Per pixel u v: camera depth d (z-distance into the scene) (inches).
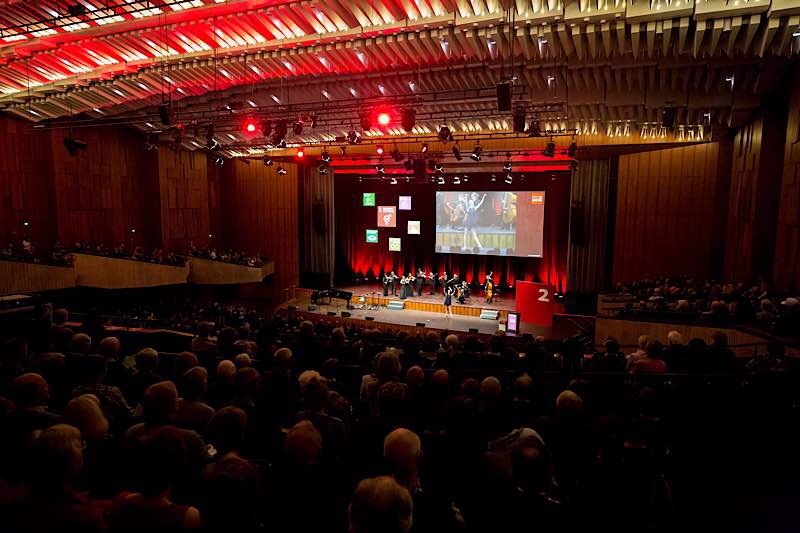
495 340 287.3
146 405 116.7
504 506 102.9
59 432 85.5
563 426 140.7
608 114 617.0
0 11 473.7
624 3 360.2
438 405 169.0
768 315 381.1
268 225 1056.2
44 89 642.2
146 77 598.9
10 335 259.9
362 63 528.7
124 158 885.8
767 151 524.7
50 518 82.4
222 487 77.7
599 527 120.6
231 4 440.5
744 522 146.3
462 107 641.0
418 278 938.7
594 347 442.0
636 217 772.0
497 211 932.0
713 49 386.6
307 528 97.8
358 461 129.9
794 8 327.3
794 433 181.9
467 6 409.7
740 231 607.8
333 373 216.7
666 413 182.7
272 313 960.3
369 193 1043.3
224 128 807.7
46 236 786.2
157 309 774.5
